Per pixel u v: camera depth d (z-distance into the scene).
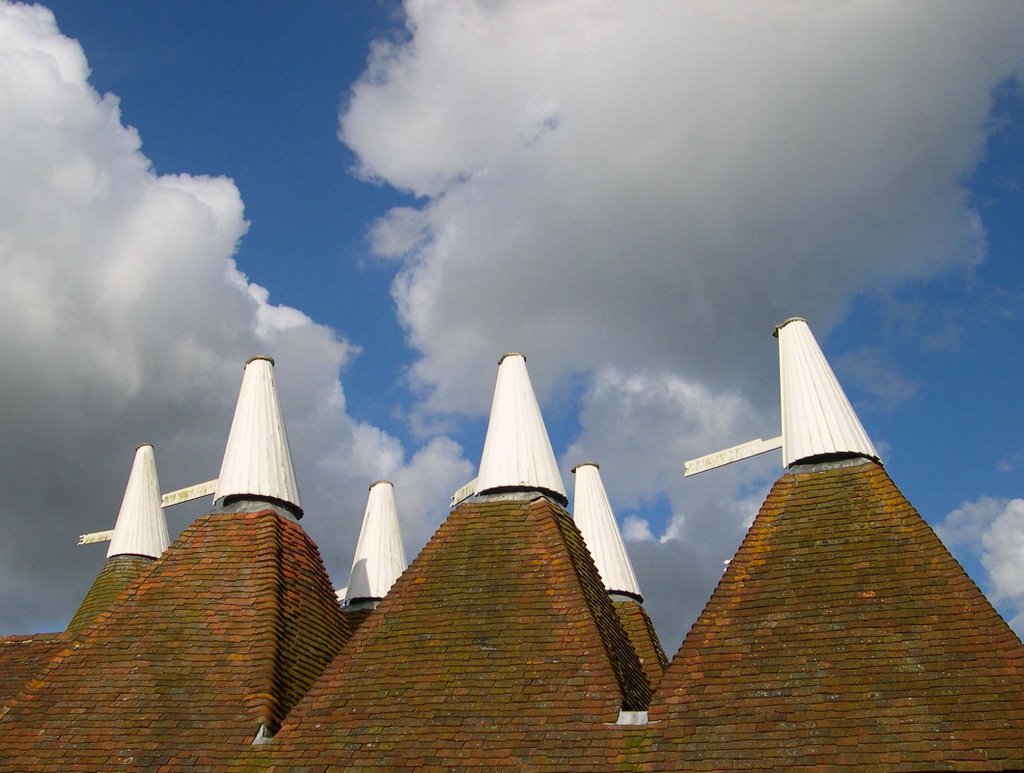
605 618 18.48
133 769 16.06
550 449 21.59
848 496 18.16
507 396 21.98
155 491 30.81
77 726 16.94
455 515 20.28
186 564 20.16
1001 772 13.24
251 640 18.44
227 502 21.73
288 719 16.77
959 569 16.11
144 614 19.08
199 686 17.56
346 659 17.69
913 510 17.41
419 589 18.75
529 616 17.64
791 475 18.97
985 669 14.55
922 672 14.79
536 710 15.78
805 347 20.34
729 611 16.80
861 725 14.26
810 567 17.08
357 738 15.99
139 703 17.30
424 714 16.16
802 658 15.55
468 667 16.88
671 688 15.70
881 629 15.63
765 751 14.23
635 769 14.45
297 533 21.45
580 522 28.19
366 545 29.62
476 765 15.01
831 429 19.19
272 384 23.42
